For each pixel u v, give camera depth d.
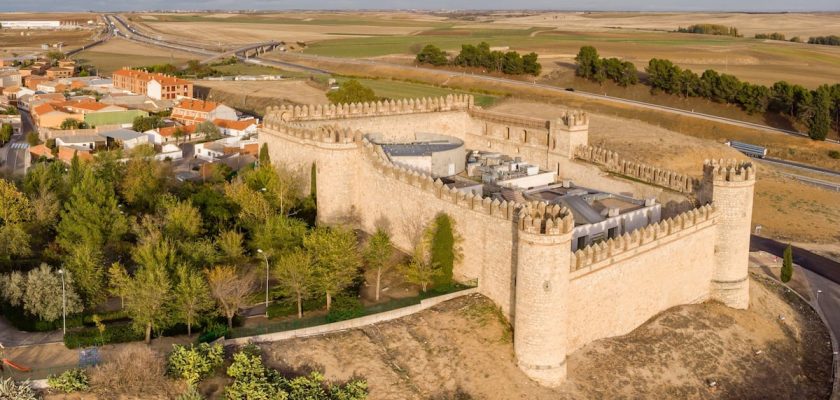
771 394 84.81
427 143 126.12
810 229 149.50
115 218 100.00
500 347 81.25
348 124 127.31
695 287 97.69
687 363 85.81
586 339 83.94
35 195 113.25
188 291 78.75
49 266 85.56
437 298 86.88
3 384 65.75
